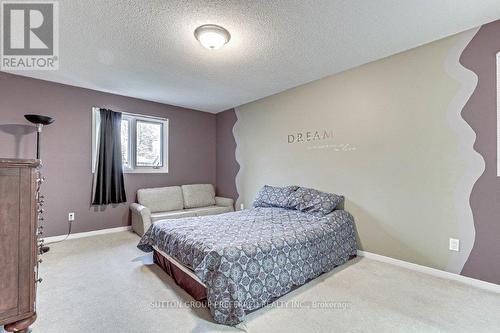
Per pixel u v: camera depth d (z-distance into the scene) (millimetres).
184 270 2006
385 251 2678
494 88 2025
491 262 2039
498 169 2010
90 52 2523
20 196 1055
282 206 3326
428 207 2379
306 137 3480
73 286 2107
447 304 1824
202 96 4047
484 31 2072
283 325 1589
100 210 3789
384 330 1538
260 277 1793
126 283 2172
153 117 4332
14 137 3119
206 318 1663
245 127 4508
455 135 2221
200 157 4992
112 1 1758
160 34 2189
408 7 1835
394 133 2611
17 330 1047
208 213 4234
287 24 2047
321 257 2318
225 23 2025
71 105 3523
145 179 4258
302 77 3238
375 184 2762
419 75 2436
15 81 3113
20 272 1052
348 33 2189
